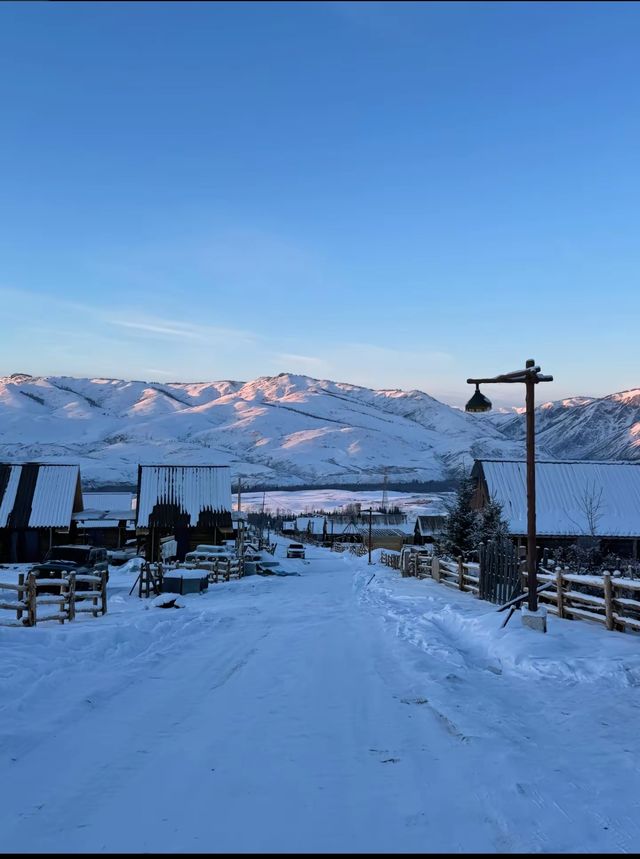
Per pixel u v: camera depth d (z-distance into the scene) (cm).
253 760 661
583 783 591
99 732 754
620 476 4844
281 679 1043
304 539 12250
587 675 988
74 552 3012
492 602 1938
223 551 4538
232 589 3108
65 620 1692
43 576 2628
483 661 1193
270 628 1683
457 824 516
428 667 1103
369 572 4088
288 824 517
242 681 1029
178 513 5372
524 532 4334
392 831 505
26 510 5203
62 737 734
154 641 1420
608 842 487
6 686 916
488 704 859
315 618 1894
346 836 496
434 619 1684
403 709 850
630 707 832
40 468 5494
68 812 541
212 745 709
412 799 562
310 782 602
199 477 5631
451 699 888
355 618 1869
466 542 3666
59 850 475
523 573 1777
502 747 688
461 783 595
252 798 567
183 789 587
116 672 1086
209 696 930
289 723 792
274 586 3391
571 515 4519
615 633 1277
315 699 909
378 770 630
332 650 1319
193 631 1603
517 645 1194
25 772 628
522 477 4806
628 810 538
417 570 3316
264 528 14200
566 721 784
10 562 5159
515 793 569
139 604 2262
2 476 5372
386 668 1123
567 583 1566
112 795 575
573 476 4834
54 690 947
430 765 641
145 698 917
